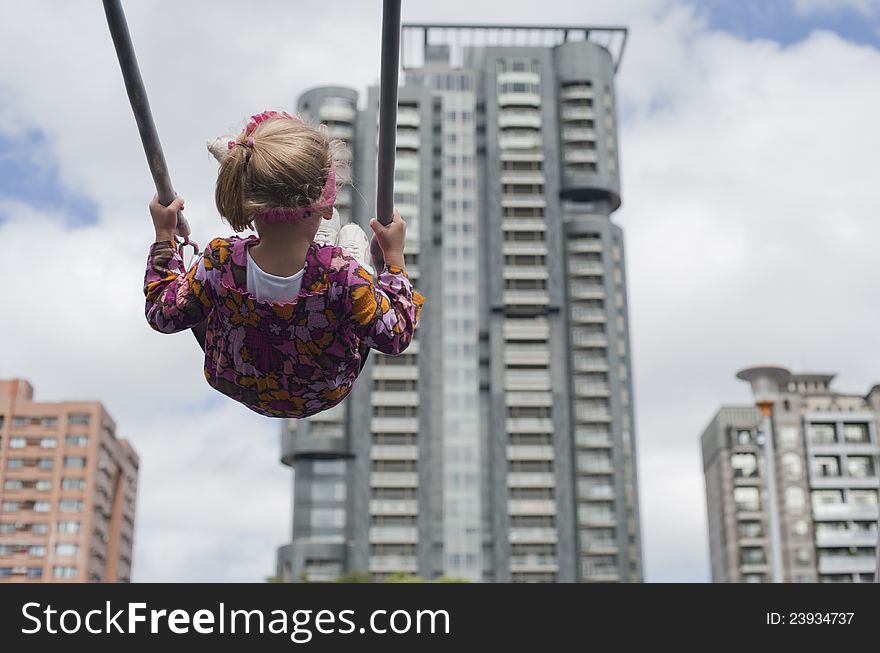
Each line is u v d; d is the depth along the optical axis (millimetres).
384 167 3070
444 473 84312
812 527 92625
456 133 93750
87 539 96250
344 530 82438
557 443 85812
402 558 81688
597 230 93062
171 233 3191
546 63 95875
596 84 97125
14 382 100625
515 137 93562
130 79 3020
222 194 2715
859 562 91500
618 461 86625
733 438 100688
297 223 2734
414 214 90188
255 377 2893
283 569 81188
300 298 2777
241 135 2729
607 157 95688
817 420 95438
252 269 2771
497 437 85625
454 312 88375
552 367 88000
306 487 83500
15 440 98062
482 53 100688
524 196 92062
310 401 2939
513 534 83125
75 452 98188
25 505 96750
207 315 2930
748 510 98125
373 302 2867
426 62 100062
